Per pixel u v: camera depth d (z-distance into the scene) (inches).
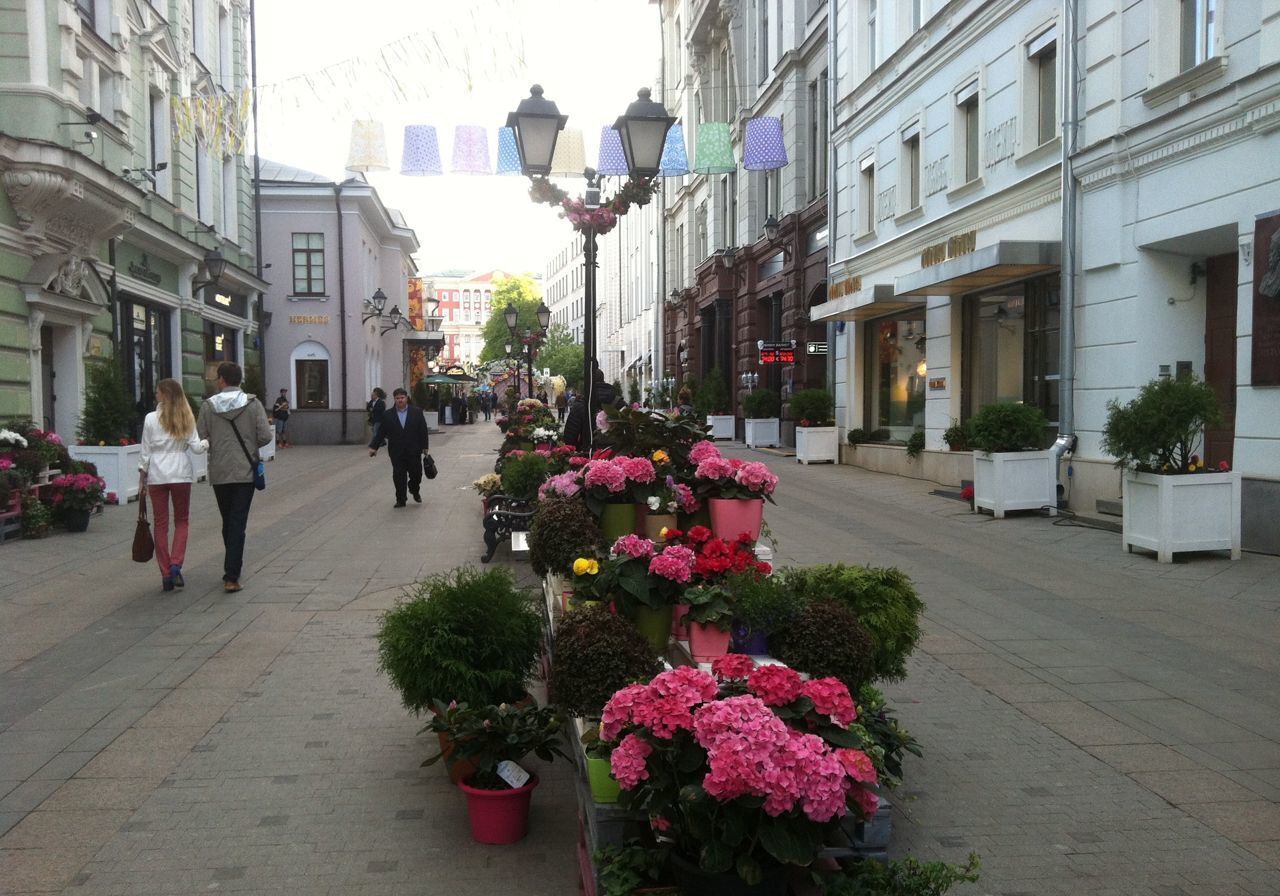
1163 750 192.4
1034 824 160.7
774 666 121.6
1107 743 195.9
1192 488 381.7
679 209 1652.3
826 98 974.4
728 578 165.2
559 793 177.0
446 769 180.5
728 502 199.9
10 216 556.7
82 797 171.0
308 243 1344.7
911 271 743.7
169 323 880.9
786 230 1055.6
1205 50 430.0
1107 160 486.3
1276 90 379.9
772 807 106.0
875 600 176.2
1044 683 233.9
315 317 1348.4
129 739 197.8
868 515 529.3
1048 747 193.9
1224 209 414.3
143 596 325.4
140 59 773.3
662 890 114.3
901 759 164.9
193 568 375.6
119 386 592.4
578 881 143.7
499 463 551.2
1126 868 146.5
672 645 171.5
